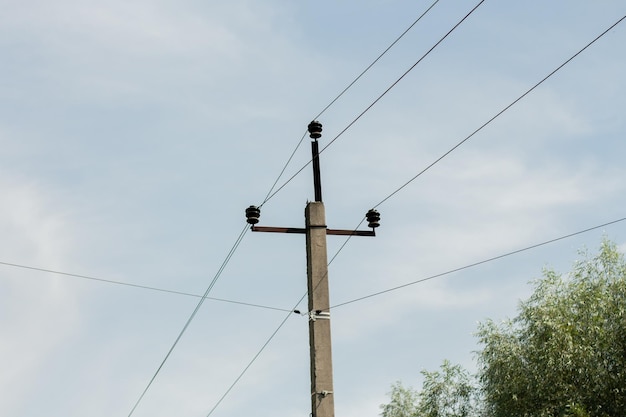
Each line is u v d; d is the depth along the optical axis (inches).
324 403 595.8
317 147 666.2
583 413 981.2
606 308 1053.2
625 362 1024.9
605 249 1095.6
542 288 1109.7
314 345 609.0
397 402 1717.5
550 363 1033.5
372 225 657.6
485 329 1144.8
